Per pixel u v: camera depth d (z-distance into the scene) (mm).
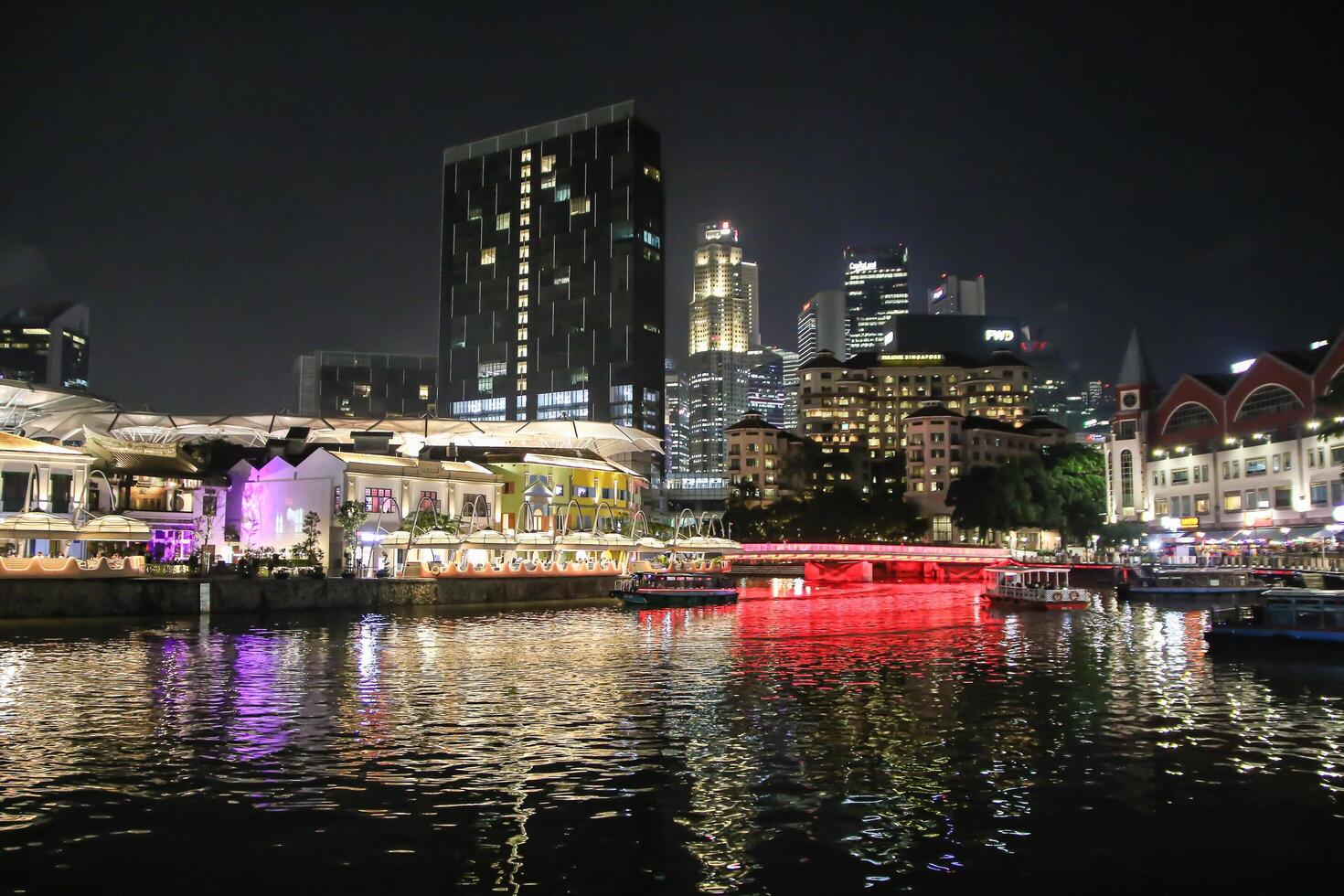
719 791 26484
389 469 93875
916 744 31781
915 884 20391
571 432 129500
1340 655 50844
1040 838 22922
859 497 193625
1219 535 139875
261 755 29812
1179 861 21547
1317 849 22234
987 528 171375
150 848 22094
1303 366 136000
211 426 110812
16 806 24859
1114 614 83625
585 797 25891
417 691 40969
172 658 49625
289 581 73938
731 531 177125
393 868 21109
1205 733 33406
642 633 65625
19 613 63125
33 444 75000
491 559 95062
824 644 59844
